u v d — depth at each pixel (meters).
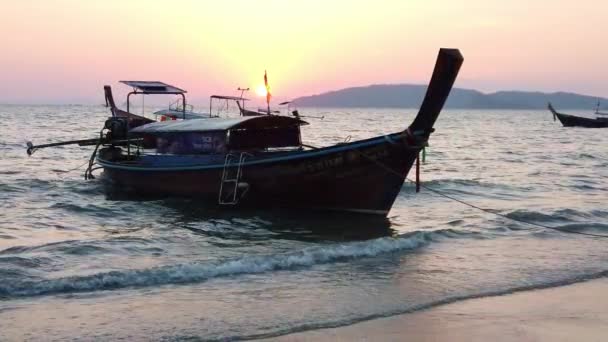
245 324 7.14
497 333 7.04
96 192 19.28
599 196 19.95
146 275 9.01
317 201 15.07
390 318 7.46
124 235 12.96
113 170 18.84
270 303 7.98
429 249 11.45
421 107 13.22
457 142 53.38
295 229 14.05
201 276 9.20
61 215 15.50
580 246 12.00
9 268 9.55
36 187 19.91
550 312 7.86
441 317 7.54
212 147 15.84
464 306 8.01
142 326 7.05
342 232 13.71
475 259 10.72
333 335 6.82
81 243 11.58
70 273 9.55
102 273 9.00
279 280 9.11
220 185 15.76
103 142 20.56
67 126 67.12
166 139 17.19
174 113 32.75
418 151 13.73
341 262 10.26
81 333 6.82
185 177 16.47
